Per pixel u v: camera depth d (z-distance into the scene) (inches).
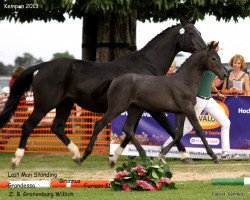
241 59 673.6
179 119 558.9
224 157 639.8
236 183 460.8
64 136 613.3
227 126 637.9
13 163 591.5
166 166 453.4
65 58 595.8
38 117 590.2
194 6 730.2
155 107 557.0
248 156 653.3
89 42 794.8
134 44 791.1
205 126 656.4
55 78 585.6
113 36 777.6
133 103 561.6
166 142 641.6
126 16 777.6
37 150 748.6
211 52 553.6
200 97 618.5
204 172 553.6
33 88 592.4
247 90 667.4
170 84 555.2
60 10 791.7
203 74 615.2
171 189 447.5
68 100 601.0
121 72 582.2
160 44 590.6
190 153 658.8
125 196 418.0
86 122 729.6
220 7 752.3
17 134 739.4
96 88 580.1
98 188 455.2
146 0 693.3
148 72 585.3
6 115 604.4
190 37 585.0
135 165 448.1
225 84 681.0
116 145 669.9
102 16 772.6
